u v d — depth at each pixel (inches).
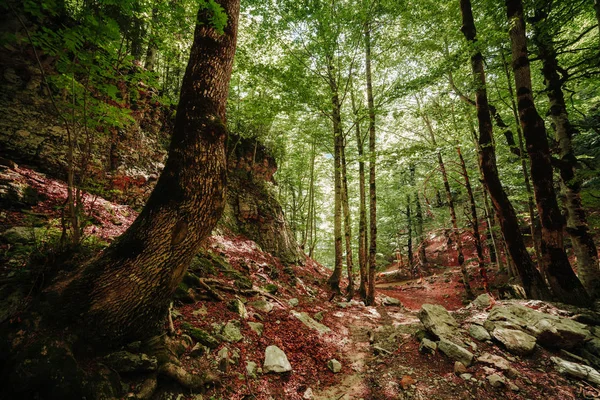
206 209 137.9
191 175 134.8
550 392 157.0
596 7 267.9
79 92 165.9
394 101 415.2
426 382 173.6
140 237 127.3
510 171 500.7
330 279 490.6
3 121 263.9
